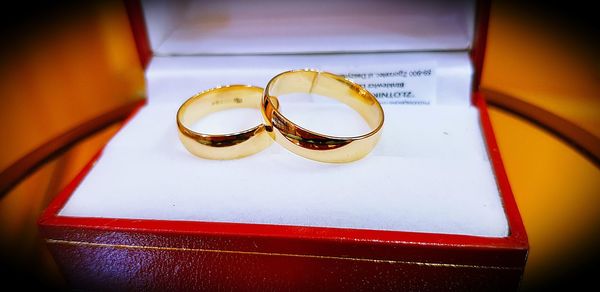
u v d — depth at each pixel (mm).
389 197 62
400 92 82
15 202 78
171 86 88
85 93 87
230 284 63
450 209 60
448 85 80
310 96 87
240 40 87
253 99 85
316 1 83
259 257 58
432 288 58
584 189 80
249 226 57
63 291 72
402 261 56
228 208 62
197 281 63
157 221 58
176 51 88
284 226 57
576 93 79
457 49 80
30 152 81
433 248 53
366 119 81
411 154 70
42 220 60
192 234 57
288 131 67
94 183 67
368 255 56
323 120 81
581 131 80
